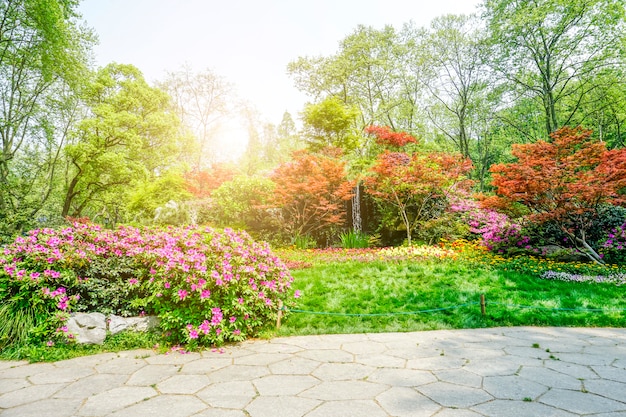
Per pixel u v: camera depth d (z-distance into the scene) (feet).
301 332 16.74
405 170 37.76
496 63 69.41
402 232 44.93
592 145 27.45
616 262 29.01
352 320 18.37
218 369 12.00
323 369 11.92
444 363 12.39
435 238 40.96
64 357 13.26
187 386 10.52
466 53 77.92
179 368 12.14
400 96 86.89
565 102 76.69
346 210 50.65
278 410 8.84
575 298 20.88
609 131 81.15
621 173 25.59
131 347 14.48
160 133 76.79
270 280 17.78
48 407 9.16
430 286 23.56
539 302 20.26
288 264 30.68
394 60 81.00
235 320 15.20
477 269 27.04
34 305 14.11
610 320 17.92
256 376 11.31
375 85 84.38
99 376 11.42
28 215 44.04
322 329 17.07
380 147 69.77
